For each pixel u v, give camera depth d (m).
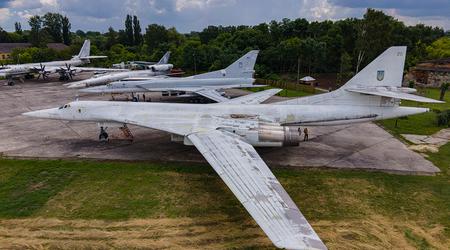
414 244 12.60
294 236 9.11
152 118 20.42
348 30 69.94
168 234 12.90
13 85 50.97
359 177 18.12
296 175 18.23
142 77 48.72
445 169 19.41
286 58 67.31
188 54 71.50
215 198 15.62
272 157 20.88
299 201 15.51
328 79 63.81
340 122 21.06
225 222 13.74
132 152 21.33
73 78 61.66
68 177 17.58
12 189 16.27
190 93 38.97
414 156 21.41
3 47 104.31
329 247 12.30
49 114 22.59
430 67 58.81
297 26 79.12
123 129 23.19
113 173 18.11
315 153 21.70
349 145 23.45
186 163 19.59
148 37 99.88
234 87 38.91
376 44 50.56
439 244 12.66
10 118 29.77
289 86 51.00
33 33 110.19
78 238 12.62
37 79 58.66
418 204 15.46
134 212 14.38
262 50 70.75
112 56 92.06
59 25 130.50
